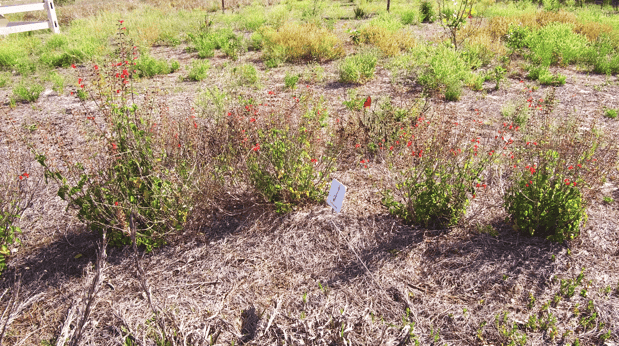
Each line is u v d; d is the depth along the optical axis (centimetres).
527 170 342
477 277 299
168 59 1010
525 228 336
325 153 452
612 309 266
